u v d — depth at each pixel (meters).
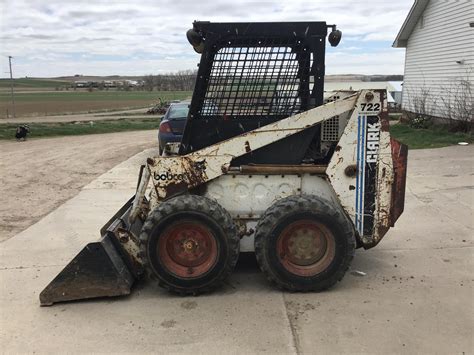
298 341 3.49
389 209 4.40
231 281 4.58
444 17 17.25
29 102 66.50
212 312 3.96
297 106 4.52
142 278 4.69
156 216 4.15
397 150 4.41
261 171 4.39
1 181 10.02
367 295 4.23
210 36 4.36
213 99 4.52
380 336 3.53
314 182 4.47
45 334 3.68
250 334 3.60
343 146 4.30
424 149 13.09
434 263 4.98
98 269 4.18
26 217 7.13
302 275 4.23
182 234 4.22
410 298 4.16
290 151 4.47
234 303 4.12
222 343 3.48
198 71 4.45
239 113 4.55
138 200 4.61
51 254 5.49
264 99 4.52
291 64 4.44
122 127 26.72
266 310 3.97
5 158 13.56
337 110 4.27
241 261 5.07
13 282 4.70
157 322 3.82
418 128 18.33
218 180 4.44
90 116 41.25
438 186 8.46
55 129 23.53
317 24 4.33
